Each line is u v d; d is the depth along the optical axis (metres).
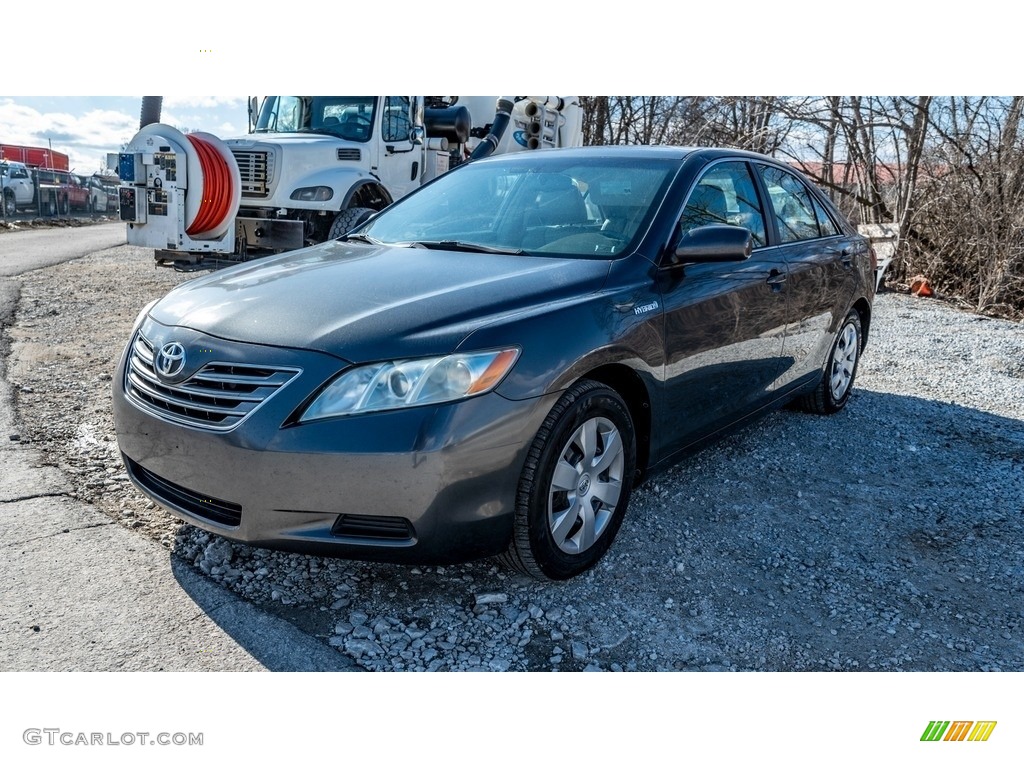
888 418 5.37
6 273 11.18
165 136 7.77
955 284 12.00
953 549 3.51
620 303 3.08
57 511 3.38
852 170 13.71
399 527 2.58
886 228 12.44
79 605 2.72
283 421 2.52
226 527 2.68
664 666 2.58
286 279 3.16
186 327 2.86
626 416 3.12
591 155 4.03
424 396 2.53
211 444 2.61
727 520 3.64
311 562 3.06
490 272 3.12
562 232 3.54
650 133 17.97
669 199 3.58
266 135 9.53
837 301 4.92
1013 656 2.74
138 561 3.02
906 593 3.12
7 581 2.83
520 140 11.30
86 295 9.34
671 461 3.57
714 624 2.82
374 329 2.62
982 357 7.50
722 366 3.71
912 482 4.25
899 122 12.34
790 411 5.39
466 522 2.60
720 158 4.05
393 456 2.48
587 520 2.99
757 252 4.08
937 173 12.19
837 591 3.10
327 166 9.10
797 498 3.95
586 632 2.72
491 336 2.65
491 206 3.88
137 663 2.45
